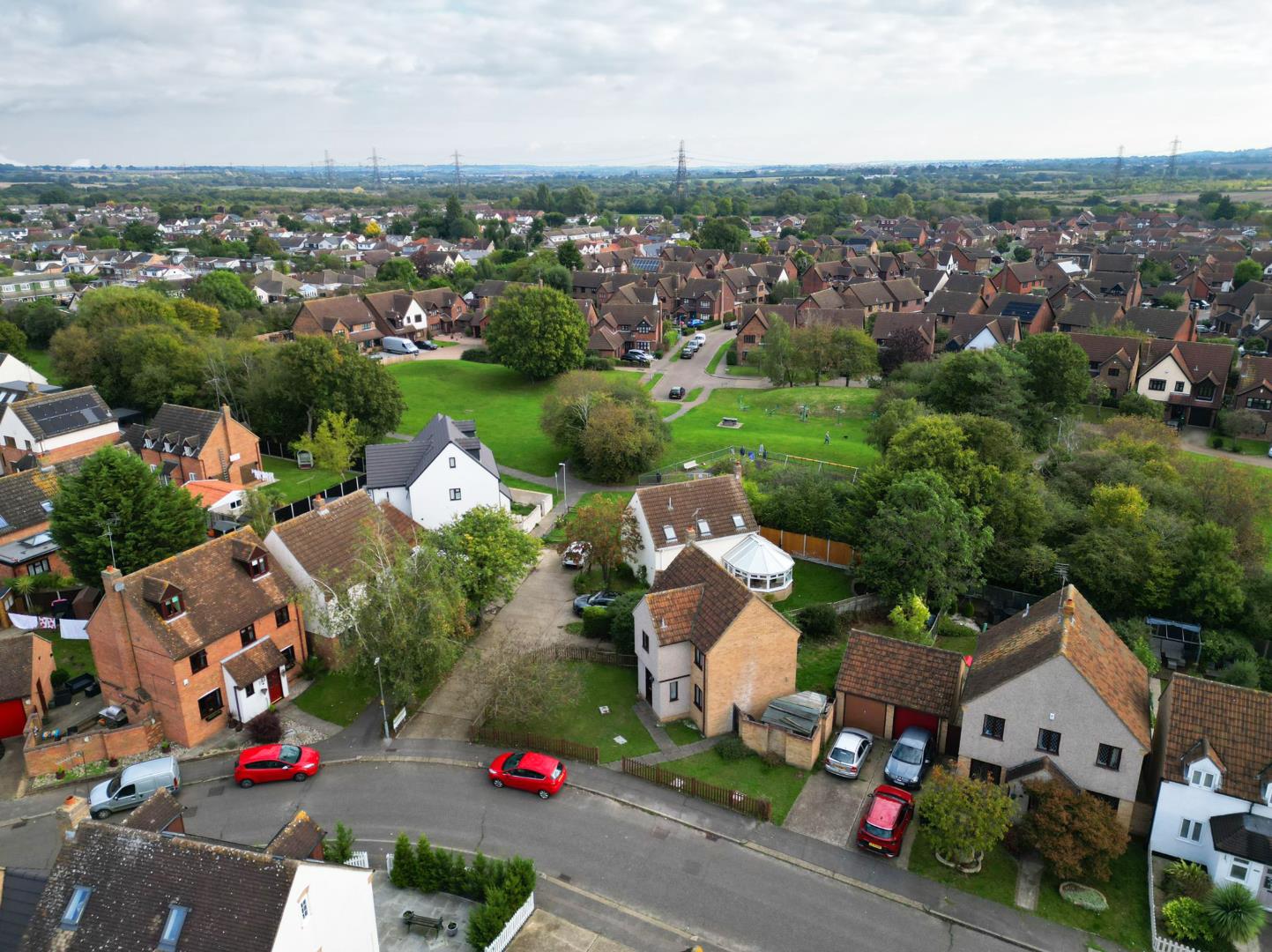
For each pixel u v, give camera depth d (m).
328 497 82.69
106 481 56.53
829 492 67.56
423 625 44.31
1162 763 36.44
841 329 123.94
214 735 46.41
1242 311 152.88
